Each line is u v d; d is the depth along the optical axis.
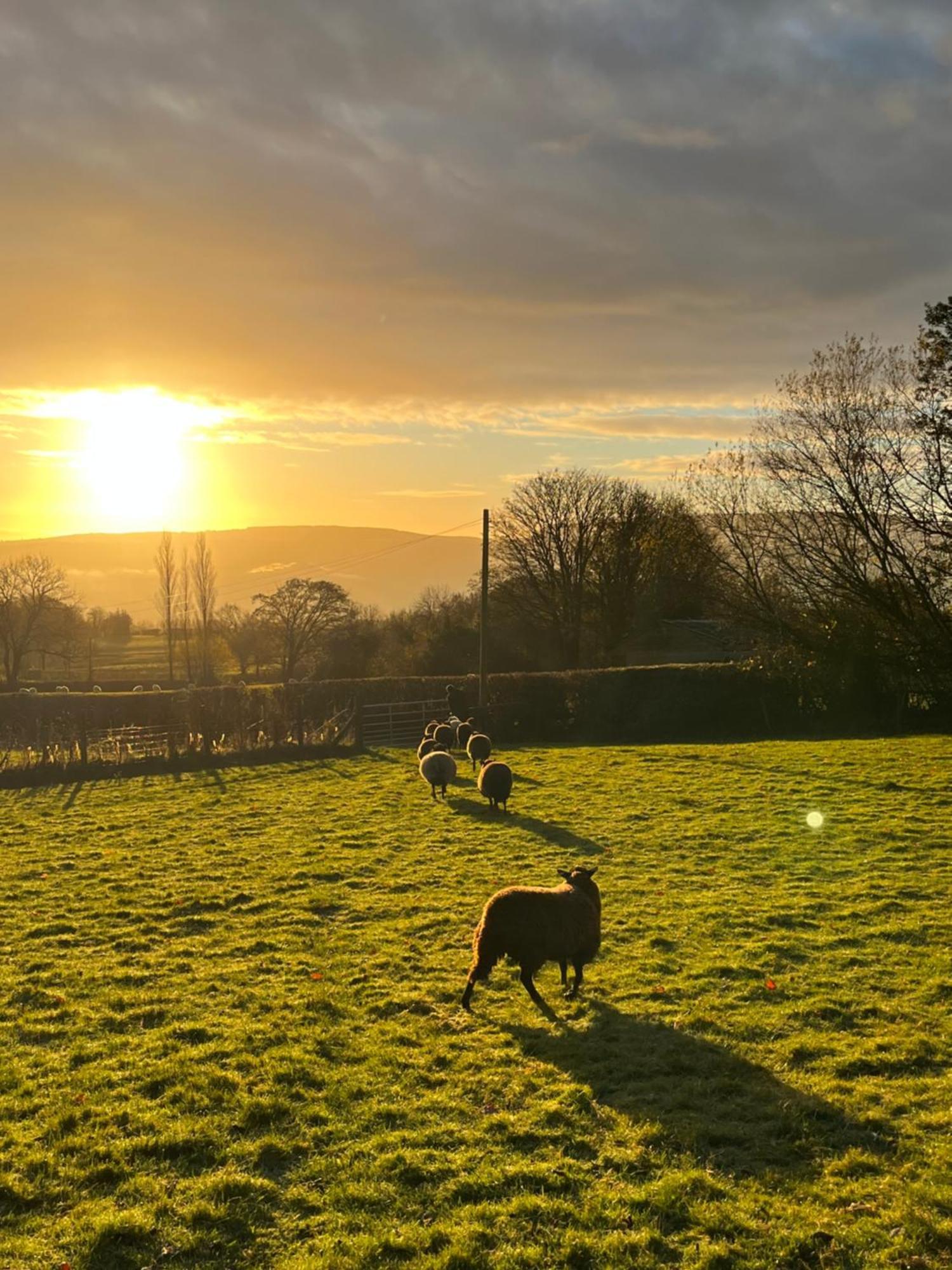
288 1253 7.79
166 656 134.50
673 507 58.41
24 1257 7.76
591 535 81.69
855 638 46.72
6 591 100.81
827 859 20.33
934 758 33.06
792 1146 9.15
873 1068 10.68
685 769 33.84
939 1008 12.27
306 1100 10.35
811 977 13.57
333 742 45.28
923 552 43.94
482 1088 10.59
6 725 41.91
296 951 15.70
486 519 49.62
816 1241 7.64
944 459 42.16
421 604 100.31
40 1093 10.66
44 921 17.78
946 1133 9.23
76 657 118.81
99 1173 8.95
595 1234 7.82
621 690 50.09
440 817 26.83
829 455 45.91
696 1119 9.72
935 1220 7.80
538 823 25.27
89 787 36.44
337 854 22.59
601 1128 9.62
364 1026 12.42
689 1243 7.72
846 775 30.39
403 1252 7.73
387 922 17.08
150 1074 11.02
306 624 97.38
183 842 24.91
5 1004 13.54
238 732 44.62
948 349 41.31
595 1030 12.09
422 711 50.50
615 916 16.94
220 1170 9.02
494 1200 8.43
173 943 16.34
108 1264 7.69
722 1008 12.62
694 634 76.94
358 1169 8.91
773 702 48.47
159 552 110.62
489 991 13.61
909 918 15.99
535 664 80.62
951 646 44.41
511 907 12.74
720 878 19.23
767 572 50.03
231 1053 11.62
